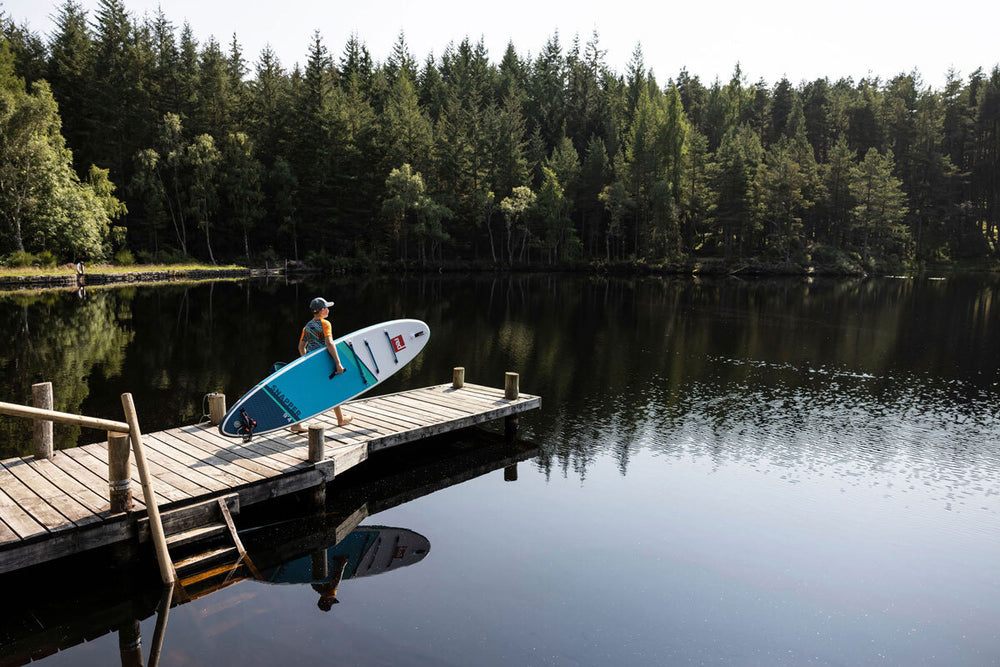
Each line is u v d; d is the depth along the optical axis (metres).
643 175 72.88
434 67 108.81
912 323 28.05
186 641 4.88
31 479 6.58
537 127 91.56
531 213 70.12
